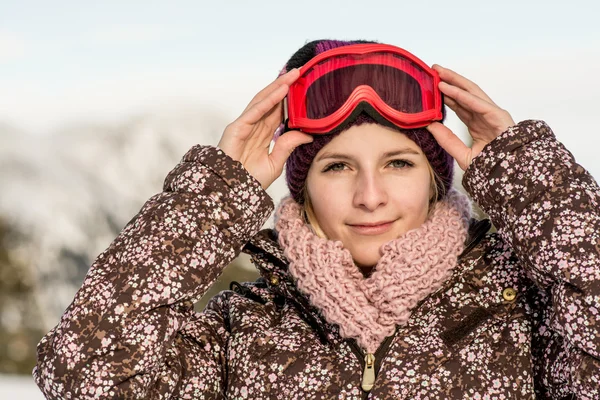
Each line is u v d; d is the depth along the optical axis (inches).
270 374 75.0
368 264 76.7
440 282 75.2
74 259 317.4
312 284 75.1
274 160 79.4
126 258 73.3
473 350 72.9
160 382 74.8
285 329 78.0
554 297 69.0
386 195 75.1
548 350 72.8
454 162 83.1
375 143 75.1
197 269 73.2
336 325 76.1
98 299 72.4
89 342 70.8
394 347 73.3
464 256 77.0
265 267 81.4
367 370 72.9
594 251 67.9
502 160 72.6
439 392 70.7
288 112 79.1
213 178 75.0
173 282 72.2
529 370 72.3
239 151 78.4
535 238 69.9
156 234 73.5
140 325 71.2
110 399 70.2
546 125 74.9
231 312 82.2
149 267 72.2
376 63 76.8
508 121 76.1
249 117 78.0
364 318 72.9
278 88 78.2
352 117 74.8
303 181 80.9
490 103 77.3
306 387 73.6
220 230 74.5
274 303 83.0
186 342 79.0
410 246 74.0
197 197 74.7
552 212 70.0
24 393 176.1
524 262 71.5
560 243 68.8
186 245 73.4
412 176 76.5
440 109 78.5
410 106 77.0
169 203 74.6
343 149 75.6
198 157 76.1
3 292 292.2
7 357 255.3
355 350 74.5
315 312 78.2
